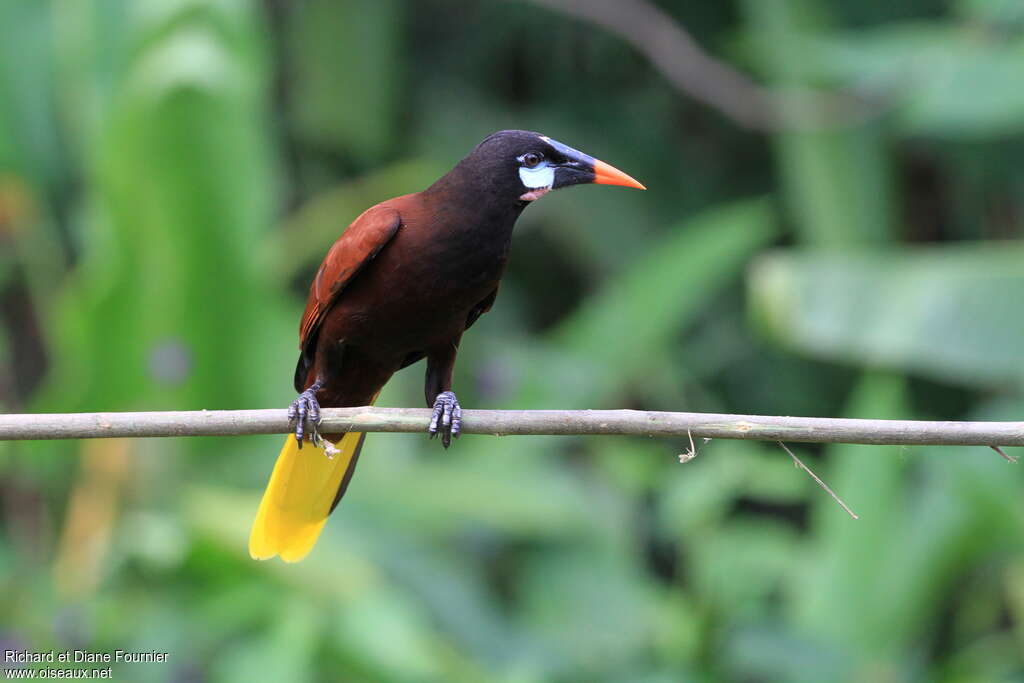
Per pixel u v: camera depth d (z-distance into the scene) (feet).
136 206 36.14
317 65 50.57
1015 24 44.50
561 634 35.53
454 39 55.88
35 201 43.27
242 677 31.35
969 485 35.76
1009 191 51.60
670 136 54.60
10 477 40.45
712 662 32.37
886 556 35.22
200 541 33.65
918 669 36.27
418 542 36.68
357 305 25.09
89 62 38.68
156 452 38.29
